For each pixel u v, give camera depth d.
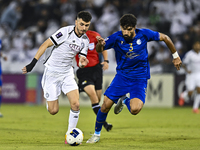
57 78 19.56
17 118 33.91
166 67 51.91
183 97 47.44
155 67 52.28
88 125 28.92
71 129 17.95
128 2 64.06
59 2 67.62
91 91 24.98
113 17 60.41
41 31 64.38
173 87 49.88
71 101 19.09
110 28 59.38
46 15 66.44
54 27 63.34
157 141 19.81
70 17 64.94
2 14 68.44
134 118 35.59
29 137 21.00
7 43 63.22
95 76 25.69
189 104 49.97
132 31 17.81
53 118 34.53
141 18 60.88
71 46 19.05
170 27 58.53
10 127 26.25
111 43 18.92
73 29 19.02
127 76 19.17
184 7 59.50
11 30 66.94
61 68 19.45
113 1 64.88
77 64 25.36
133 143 18.97
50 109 19.66
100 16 65.00
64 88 19.50
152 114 40.19
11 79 54.53
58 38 18.77
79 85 25.62
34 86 53.28
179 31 57.81
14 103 54.28
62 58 19.27
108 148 16.92
